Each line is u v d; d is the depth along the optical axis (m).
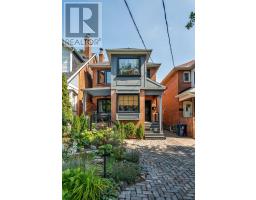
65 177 3.25
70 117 9.79
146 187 4.44
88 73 16.72
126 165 5.34
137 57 13.44
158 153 8.14
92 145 8.27
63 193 2.96
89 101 15.49
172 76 18.06
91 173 3.46
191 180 4.92
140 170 5.47
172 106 17.98
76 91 13.73
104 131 9.62
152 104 15.73
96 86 16.27
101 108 16.08
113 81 13.41
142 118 13.16
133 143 10.51
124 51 13.14
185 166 6.21
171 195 4.06
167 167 6.09
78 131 9.06
